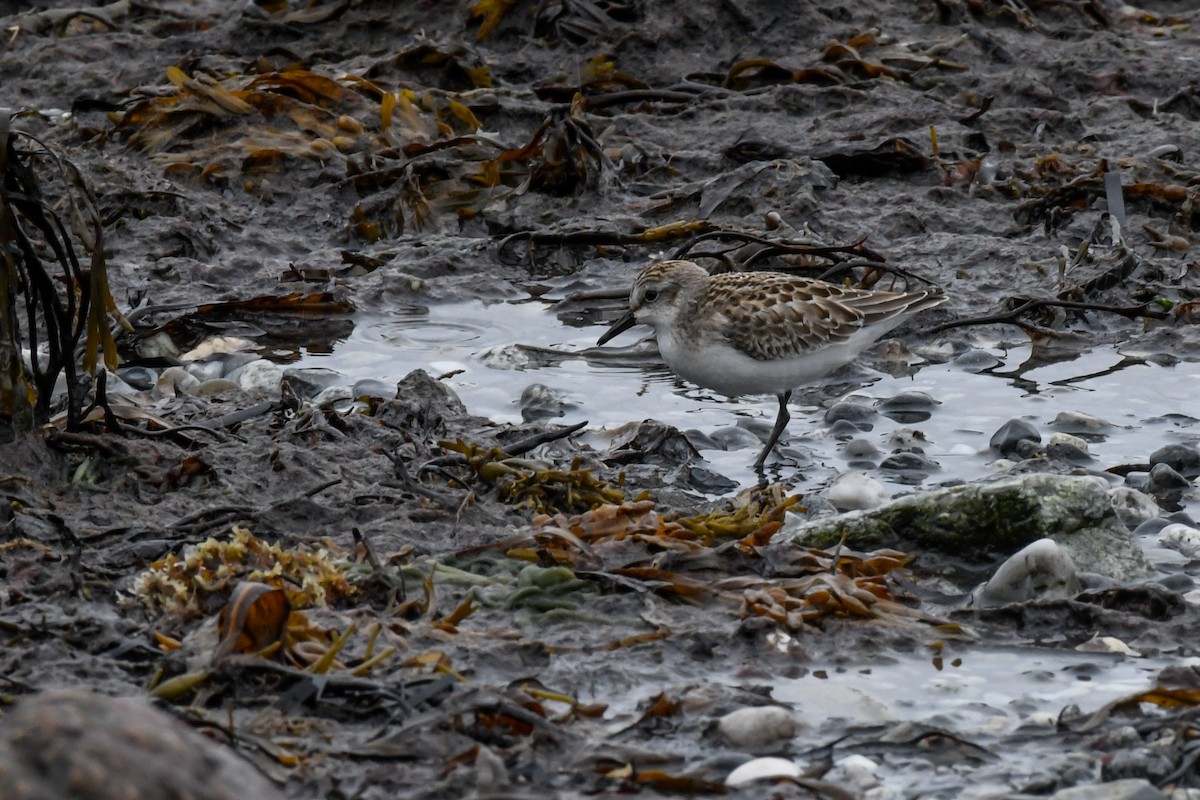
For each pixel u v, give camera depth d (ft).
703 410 45.62
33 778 15.79
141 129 63.26
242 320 51.98
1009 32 77.82
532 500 34.50
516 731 24.06
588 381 47.91
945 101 69.31
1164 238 56.85
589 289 55.11
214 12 80.94
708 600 29.71
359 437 38.06
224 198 60.29
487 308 53.98
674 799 22.49
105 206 57.82
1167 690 25.68
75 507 32.42
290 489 34.17
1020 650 28.73
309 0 75.77
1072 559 32.17
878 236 57.98
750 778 22.95
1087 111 69.51
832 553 32.09
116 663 25.48
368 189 60.70
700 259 55.26
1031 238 57.77
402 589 28.94
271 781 22.04
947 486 34.99
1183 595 30.86
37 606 27.84
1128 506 36.70
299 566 28.99
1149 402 45.55
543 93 68.54
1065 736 24.97
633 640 27.89
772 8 74.02
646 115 67.62
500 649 27.02
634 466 39.58
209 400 41.68
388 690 24.43
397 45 73.72
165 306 50.75
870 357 50.21
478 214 59.93
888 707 26.16
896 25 77.30
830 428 43.96
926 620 29.58
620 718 25.20
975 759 24.30
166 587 27.96
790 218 58.70
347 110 64.80
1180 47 76.95
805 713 25.70
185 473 34.04
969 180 61.67
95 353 34.50
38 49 74.95
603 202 60.44
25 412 33.37
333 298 52.90
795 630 28.63
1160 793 22.08
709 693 25.81
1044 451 40.96
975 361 49.49
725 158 63.26
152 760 16.29
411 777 22.56
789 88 68.49
